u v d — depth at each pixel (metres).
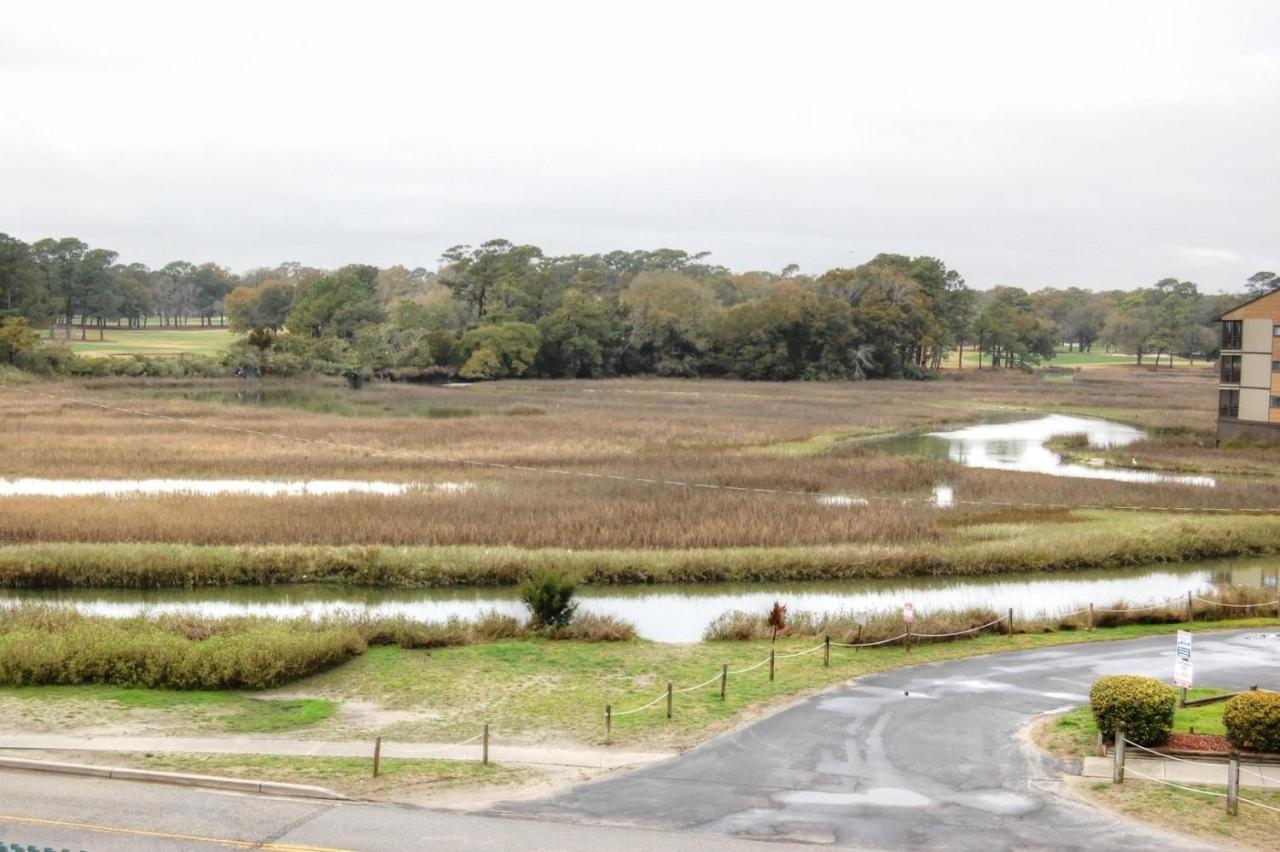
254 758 25.89
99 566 48.59
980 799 23.48
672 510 62.22
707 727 28.89
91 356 178.12
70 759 25.50
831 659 36.31
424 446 92.38
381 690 32.44
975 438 117.25
